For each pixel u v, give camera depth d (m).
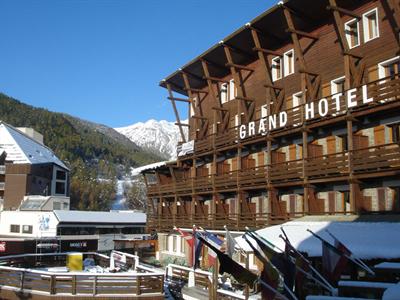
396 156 23.97
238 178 36.12
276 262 13.32
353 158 26.34
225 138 39.16
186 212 45.38
